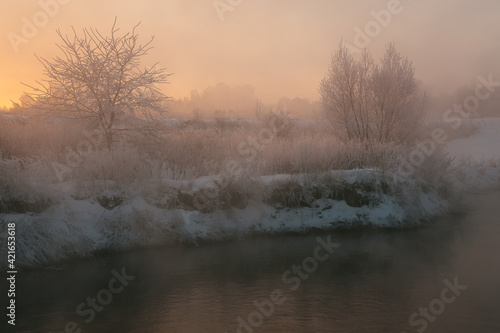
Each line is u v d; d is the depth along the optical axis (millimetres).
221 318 6801
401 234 12453
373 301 7410
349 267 9398
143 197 11570
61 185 11273
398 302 7355
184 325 6566
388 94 20500
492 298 7492
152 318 6848
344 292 7871
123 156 12188
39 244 9719
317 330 6293
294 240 11789
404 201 13812
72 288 8250
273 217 12617
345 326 6418
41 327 6566
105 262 9883
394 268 9289
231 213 12180
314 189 13250
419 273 8938
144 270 9289
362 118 20922
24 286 8383
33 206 10289
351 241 11633
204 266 9555
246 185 12562
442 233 12578
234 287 8219
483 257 10070
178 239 11180
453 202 16094
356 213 13180
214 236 11617
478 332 6180
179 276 8883
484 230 12922
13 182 10242
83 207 10945
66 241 10086
